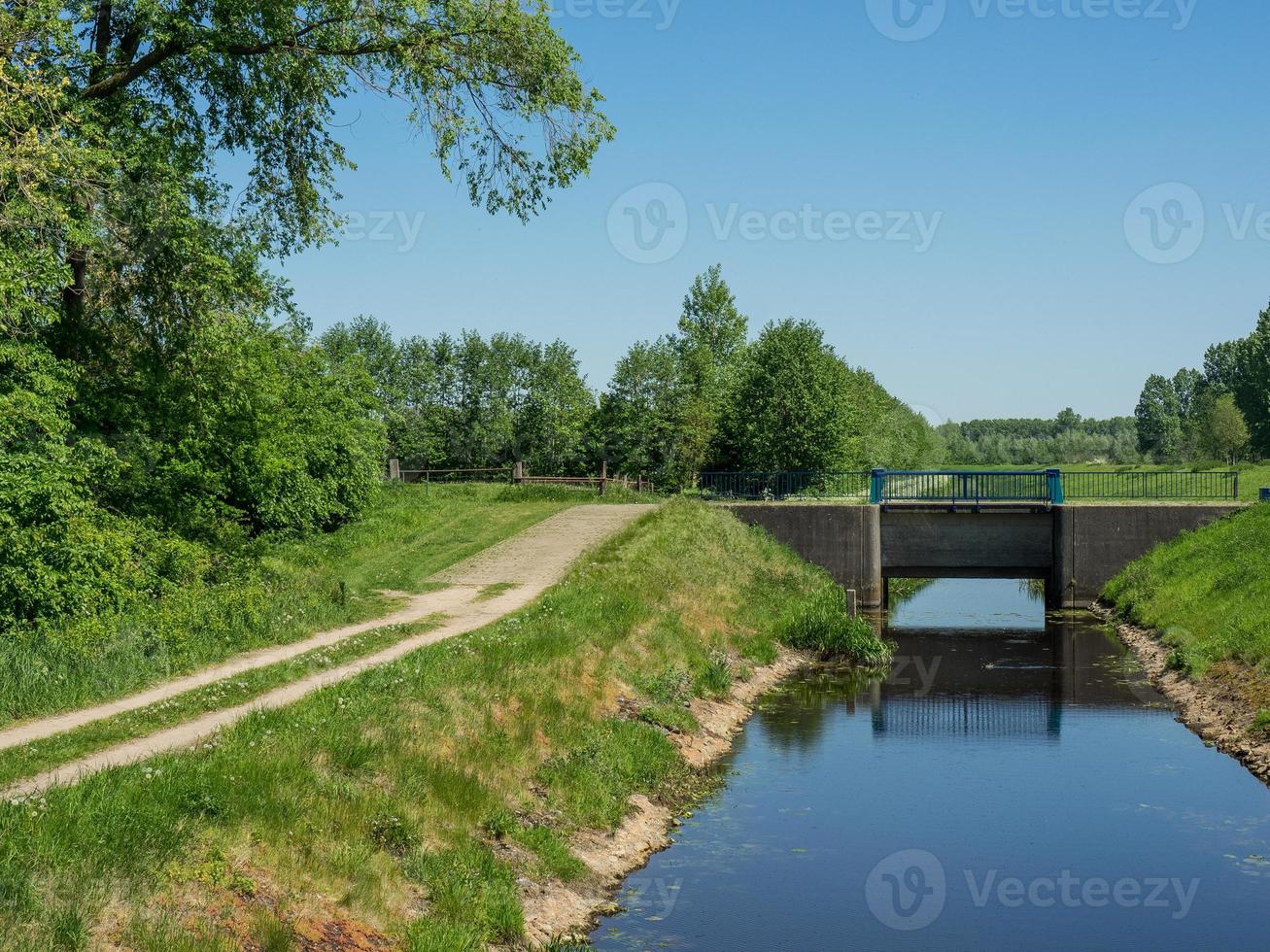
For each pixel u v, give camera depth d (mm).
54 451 19312
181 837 9570
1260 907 12812
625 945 11703
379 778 12570
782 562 37688
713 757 19297
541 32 23266
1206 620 28422
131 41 23312
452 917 10930
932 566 42688
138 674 16109
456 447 70500
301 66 23578
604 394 63438
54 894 8242
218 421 29172
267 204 25297
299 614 21266
